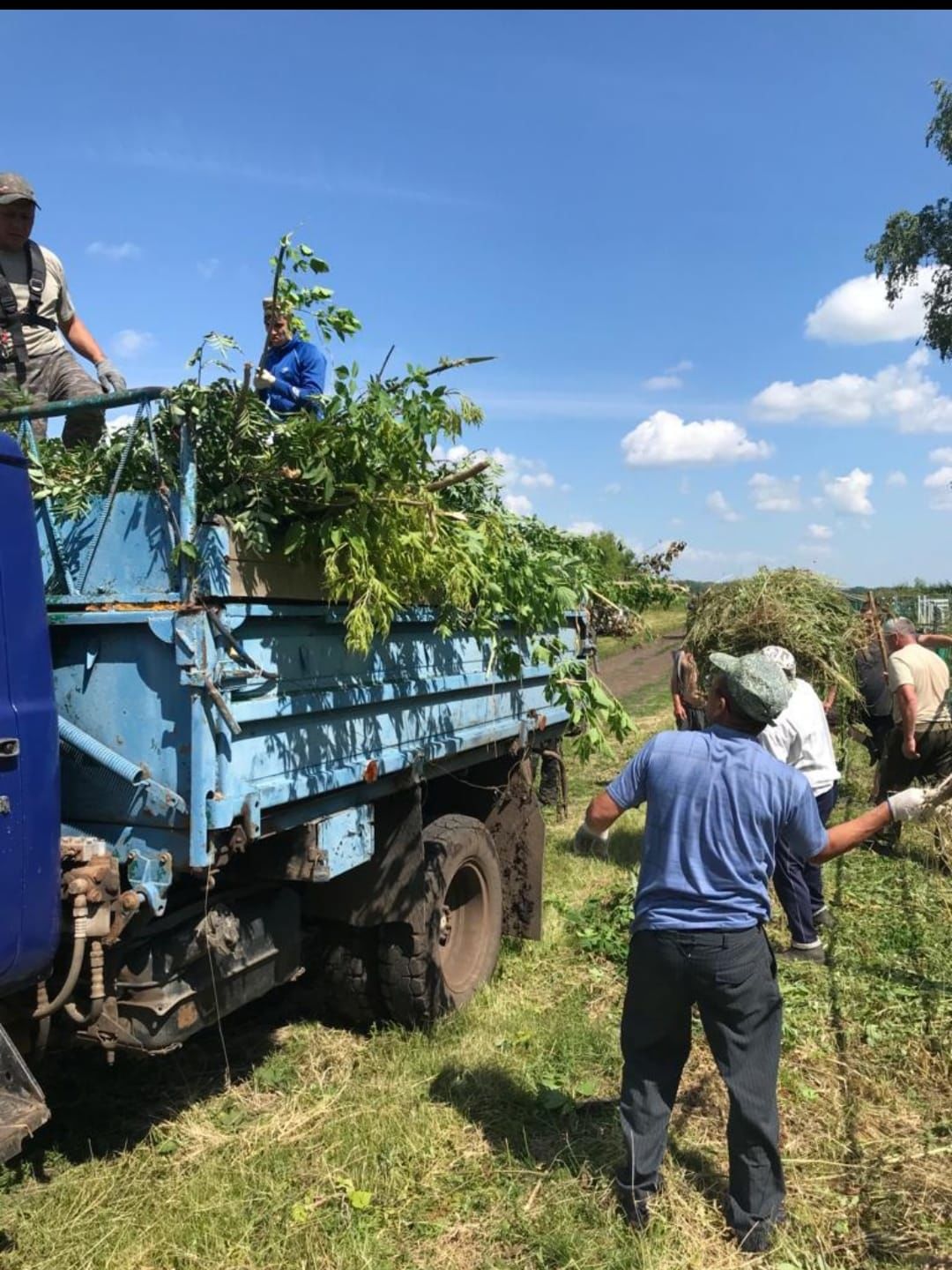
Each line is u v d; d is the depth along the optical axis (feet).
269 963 12.05
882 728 29.63
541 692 20.03
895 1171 11.49
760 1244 10.02
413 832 14.17
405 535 11.73
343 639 12.50
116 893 9.93
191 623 9.70
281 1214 10.51
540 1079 13.35
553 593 15.01
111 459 11.03
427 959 14.39
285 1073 13.50
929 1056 14.16
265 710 10.64
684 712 22.89
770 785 9.93
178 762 9.93
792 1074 13.69
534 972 17.65
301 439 10.80
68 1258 9.75
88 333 16.61
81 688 10.44
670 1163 11.48
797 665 21.33
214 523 10.09
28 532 9.64
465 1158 11.62
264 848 11.94
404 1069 13.66
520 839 18.49
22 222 15.08
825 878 23.57
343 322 12.65
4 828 9.03
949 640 28.32
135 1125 12.21
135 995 10.26
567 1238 10.02
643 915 10.21
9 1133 8.31
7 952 9.12
